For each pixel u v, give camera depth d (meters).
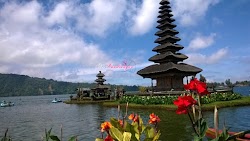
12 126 24.44
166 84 43.69
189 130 14.10
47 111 44.41
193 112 2.86
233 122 16.89
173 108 26.66
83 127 20.39
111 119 3.09
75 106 53.31
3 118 34.03
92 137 15.27
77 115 31.80
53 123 25.08
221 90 37.19
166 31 46.34
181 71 41.31
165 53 44.66
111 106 41.44
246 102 28.98
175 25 47.34
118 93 61.41
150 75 44.59
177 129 14.84
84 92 73.19
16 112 46.59
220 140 2.62
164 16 48.53
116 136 2.80
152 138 3.03
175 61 44.91
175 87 43.03
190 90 2.97
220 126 15.05
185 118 19.78
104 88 70.81
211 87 38.06
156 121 4.33
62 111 41.28
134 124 3.04
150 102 32.12
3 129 22.34
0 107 69.25
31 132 19.73
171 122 18.00
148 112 26.47
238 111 22.94
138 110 29.44
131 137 2.97
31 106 68.44
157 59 44.50
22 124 25.84
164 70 40.38
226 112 22.48
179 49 46.59
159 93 36.91
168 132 14.00
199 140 2.71
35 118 31.77
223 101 30.00
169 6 48.38
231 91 37.91
